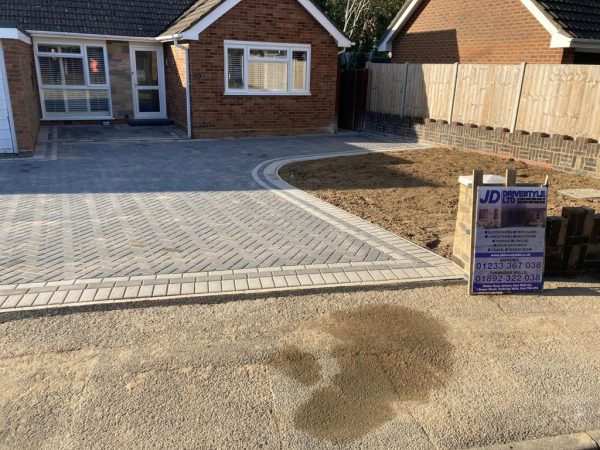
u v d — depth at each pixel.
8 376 3.71
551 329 4.64
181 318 4.57
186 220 7.29
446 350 4.25
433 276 5.55
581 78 10.86
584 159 10.71
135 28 17.48
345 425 3.37
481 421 3.45
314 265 5.74
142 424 3.29
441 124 14.55
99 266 5.55
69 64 16.95
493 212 5.14
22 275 5.27
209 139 15.49
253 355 4.07
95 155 12.21
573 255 5.70
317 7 15.84
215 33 14.91
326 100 17.20
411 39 18.66
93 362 3.90
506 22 14.66
